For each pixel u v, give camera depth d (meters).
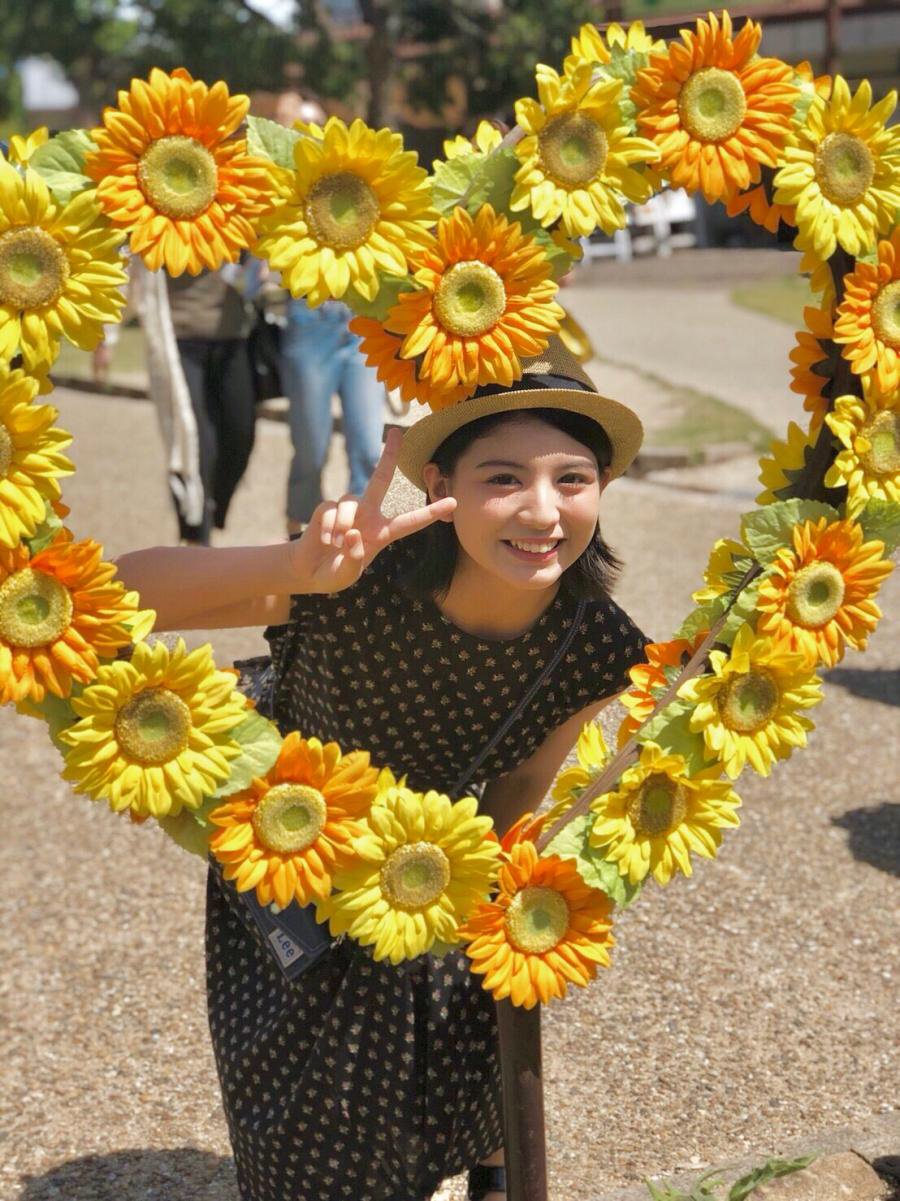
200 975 3.48
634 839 1.92
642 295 18.91
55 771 4.83
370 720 2.19
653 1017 3.19
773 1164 2.41
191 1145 2.85
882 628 5.99
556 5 17.58
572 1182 2.65
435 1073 2.14
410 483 2.27
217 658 5.54
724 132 1.81
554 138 1.77
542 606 2.13
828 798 4.36
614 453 2.06
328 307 5.90
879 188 1.88
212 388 6.12
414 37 18.48
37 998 3.40
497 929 1.92
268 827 1.83
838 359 1.94
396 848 1.87
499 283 1.78
